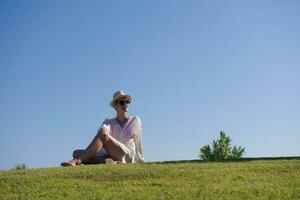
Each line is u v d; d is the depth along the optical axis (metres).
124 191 8.50
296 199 7.66
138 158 14.04
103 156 13.10
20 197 8.29
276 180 9.16
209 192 8.21
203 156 16.30
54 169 10.80
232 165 10.77
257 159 12.59
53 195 8.36
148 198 7.91
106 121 14.20
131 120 14.07
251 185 8.70
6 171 10.98
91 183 9.27
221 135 16.39
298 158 12.38
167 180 9.38
